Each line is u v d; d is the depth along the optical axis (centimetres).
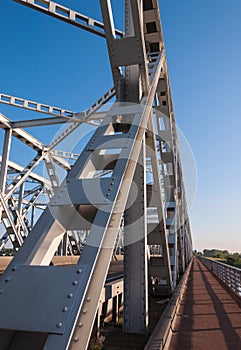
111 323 562
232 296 796
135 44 340
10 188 1534
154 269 616
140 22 333
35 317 134
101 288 167
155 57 552
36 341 142
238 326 464
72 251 2100
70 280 148
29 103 1346
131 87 378
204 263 3030
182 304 669
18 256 167
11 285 148
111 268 1605
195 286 1049
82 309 146
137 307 405
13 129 1534
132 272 409
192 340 385
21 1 624
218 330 439
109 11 337
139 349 353
